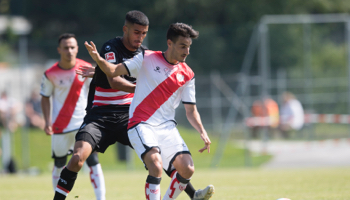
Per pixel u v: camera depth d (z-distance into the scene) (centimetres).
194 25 7506
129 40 1596
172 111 1523
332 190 1970
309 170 3272
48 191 2269
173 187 1518
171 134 1483
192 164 1471
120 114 1619
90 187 2450
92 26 7719
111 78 1502
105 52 1595
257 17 7412
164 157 1509
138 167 4238
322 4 7662
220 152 4534
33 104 4634
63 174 1458
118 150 4269
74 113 2036
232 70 5016
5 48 5059
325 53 4994
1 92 4628
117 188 2362
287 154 4503
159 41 4659
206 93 5106
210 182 2494
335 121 4591
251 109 4769
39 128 4669
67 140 2033
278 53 5091
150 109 1462
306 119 4678
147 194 1380
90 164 1819
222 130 4734
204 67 5138
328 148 4541
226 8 7381
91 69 1600
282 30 5116
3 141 4031
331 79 4950
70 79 2036
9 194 2139
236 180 2569
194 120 1541
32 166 4359
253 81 4784
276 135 4650
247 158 4272
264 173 3064
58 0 8050
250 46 4825
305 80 5006
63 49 2020
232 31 5009
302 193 1891
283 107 4859
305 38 5034
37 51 4684
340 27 4962
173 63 1474
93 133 1530
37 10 8512
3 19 9025
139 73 1466
